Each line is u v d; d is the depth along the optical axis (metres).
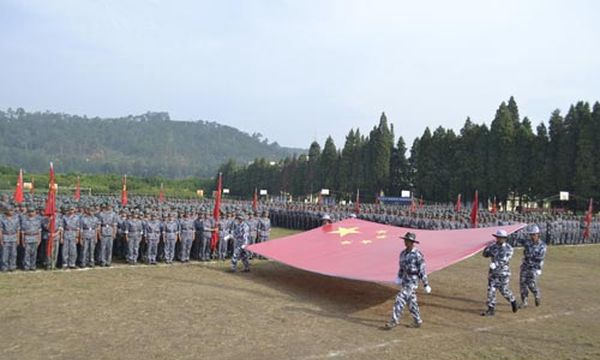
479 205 61.62
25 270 17.08
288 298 14.57
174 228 20.28
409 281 11.92
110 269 18.12
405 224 33.75
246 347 9.85
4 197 27.48
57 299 13.13
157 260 20.69
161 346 9.72
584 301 15.76
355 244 16.94
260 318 12.14
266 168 110.94
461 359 9.73
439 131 68.19
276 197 96.00
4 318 11.20
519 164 57.81
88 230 18.16
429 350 10.19
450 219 32.41
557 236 33.91
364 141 80.38
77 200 35.72
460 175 63.31
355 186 78.44
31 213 17.36
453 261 13.85
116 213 20.33
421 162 69.25
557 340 11.32
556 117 56.22
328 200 83.19
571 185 53.31
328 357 9.46
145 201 41.69
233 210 24.81
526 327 12.40
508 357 9.98
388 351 10.00
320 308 13.49
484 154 61.09
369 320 12.46
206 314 12.28
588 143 51.59
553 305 15.05
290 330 11.20
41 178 77.00
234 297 14.35
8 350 9.16
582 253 29.75
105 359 8.89
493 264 13.62
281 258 16.80
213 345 9.90
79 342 9.77
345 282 17.42
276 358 9.27
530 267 14.68
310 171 93.56
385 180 75.19
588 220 35.66
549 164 55.47
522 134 58.19
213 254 21.70
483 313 13.63
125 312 12.14
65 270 17.47
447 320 12.84
